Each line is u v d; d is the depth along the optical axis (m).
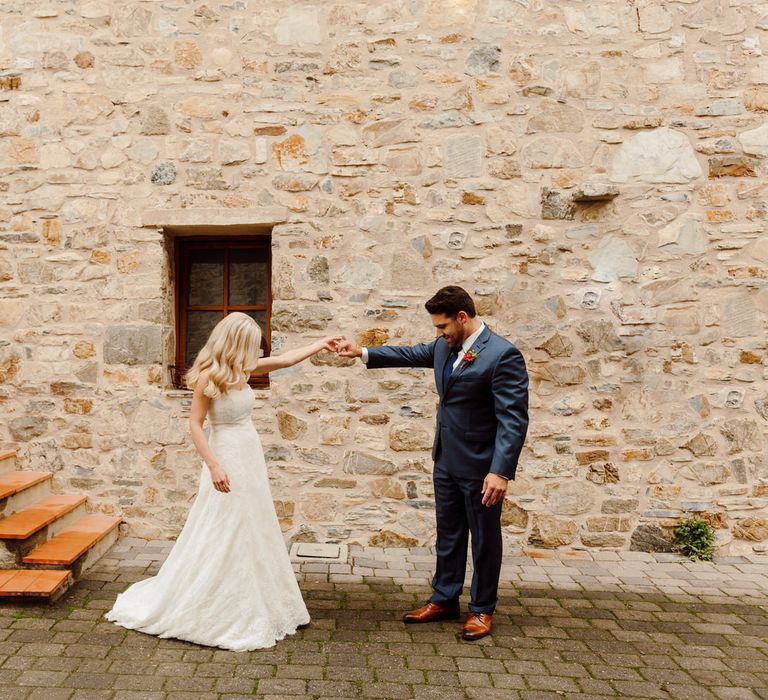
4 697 2.27
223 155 4.04
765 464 4.00
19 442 4.08
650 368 4.00
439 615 3.00
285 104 4.04
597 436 4.00
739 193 3.99
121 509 4.05
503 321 4.01
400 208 4.02
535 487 4.00
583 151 4.02
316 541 4.00
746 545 3.99
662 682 2.51
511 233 4.01
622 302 4.00
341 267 4.03
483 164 4.02
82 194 4.06
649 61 4.01
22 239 4.08
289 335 4.04
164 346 4.09
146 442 4.04
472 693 2.39
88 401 4.06
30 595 2.97
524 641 2.83
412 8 4.03
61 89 4.07
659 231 4.00
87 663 2.52
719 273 3.99
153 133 4.05
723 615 3.15
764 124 3.99
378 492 3.99
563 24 4.02
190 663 2.54
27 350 4.08
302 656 2.63
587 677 2.53
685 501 3.99
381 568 3.67
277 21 4.04
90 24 4.06
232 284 4.33
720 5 4.00
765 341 3.99
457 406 2.86
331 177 4.04
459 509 2.96
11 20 4.09
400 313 4.02
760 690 2.46
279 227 4.04
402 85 4.03
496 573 2.88
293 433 4.02
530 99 4.02
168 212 4.03
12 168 4.08
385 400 4.01
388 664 2.58
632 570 3.72
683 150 4.00
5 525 3.38
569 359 4.01
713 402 3.99
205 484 2.82
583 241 4.02
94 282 4.06
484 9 4.02
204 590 2.69
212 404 2.81
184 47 4.05
